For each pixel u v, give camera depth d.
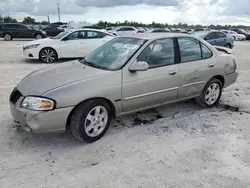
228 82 4.70
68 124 3.13
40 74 3.38
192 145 3.20
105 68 3.39
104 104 3.21
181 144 3.22
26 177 2.50
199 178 2.54
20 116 2.91
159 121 3.93
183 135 3.47
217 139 3.37
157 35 3.79
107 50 3.86
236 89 5.91
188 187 2.41
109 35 10.16
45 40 9.42
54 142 3.21
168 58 3.75
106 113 3.29
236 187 2.42
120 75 3.25
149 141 3.29
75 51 9.50
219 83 4.56
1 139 3.23
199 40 4.20
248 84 6.45
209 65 4.22
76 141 3.25
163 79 3.65
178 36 3.93
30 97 2.88
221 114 4.27
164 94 3.76
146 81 3.48
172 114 4.23
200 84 4.20
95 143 3.21
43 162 2.77
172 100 3.96
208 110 4.46
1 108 4.27
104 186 2.40
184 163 2.80
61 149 3.05
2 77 6.57
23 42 19.34
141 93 3.48
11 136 3.32
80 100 2.94
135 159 2.87
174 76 3.77
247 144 3.26
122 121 3.89
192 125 3.80
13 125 3.64
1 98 4.80
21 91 3.05
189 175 2.59
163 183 2.46
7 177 2.49
